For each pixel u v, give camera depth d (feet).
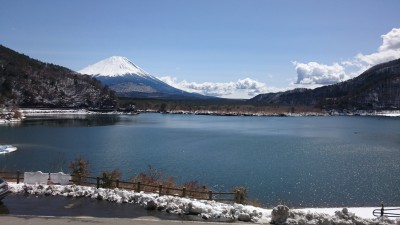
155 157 204.44
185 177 153.07
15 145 235.81
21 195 75.10
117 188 78.69
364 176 158.40
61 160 182.39
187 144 269.23
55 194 75.92
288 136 347.97
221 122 587.68
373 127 496.23
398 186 141.08
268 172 166.20
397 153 231.09
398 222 62.95
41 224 57.06
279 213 61.98
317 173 164.66
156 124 497.05
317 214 64.18
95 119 581.53
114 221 59.62
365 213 83.82
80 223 58.03
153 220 60.85
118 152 219.82
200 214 65.10
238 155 217.36
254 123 570.87
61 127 397.19
